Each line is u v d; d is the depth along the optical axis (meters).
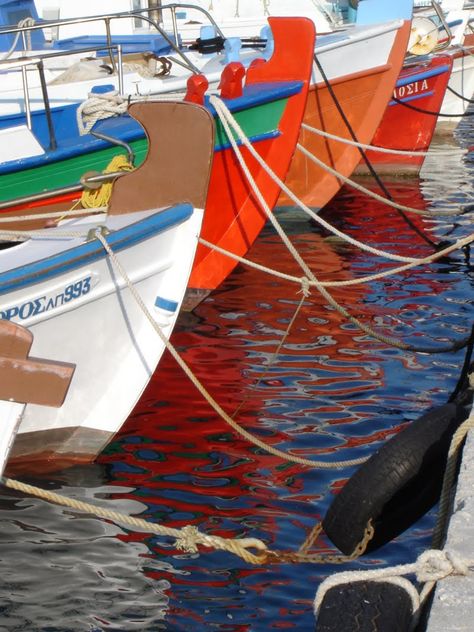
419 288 13.23
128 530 7.35
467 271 14.03
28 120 11.28
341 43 16.16
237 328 11.77
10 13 15.30
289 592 6.61
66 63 14.29
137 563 6.92
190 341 11.35
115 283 8.28
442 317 12.09
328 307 12.51
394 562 6.88
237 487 8.03
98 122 12.17
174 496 7.89
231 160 12.26
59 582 6.65
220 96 12.16
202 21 21.36
